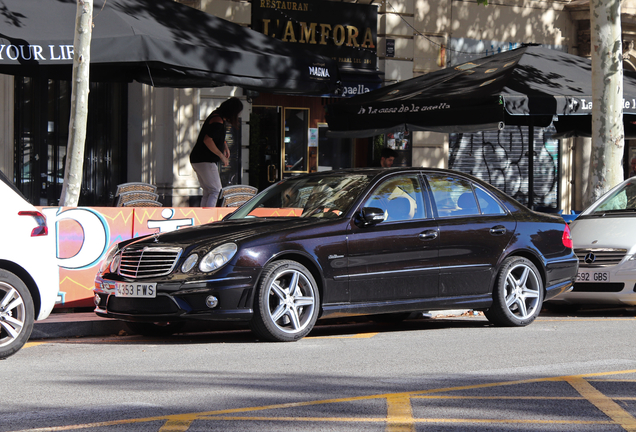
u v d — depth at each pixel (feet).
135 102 75.77
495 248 40.78
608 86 60.64
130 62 47.47
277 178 83.76
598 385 26.20
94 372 28.40
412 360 30.99
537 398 24.21
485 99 53.57
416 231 38.40
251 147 80.53
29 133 72.08
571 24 98.02
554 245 43.09
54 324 38.63
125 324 40.29
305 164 85.40
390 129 58.90
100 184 75.25
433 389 25.49
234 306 33.83
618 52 60.85
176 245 34.65
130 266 35.35
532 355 32.30
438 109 55.93
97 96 74.84
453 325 43.50
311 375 27.78
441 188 40.50
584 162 99.04
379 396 24.41
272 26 80.59
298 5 81.87
